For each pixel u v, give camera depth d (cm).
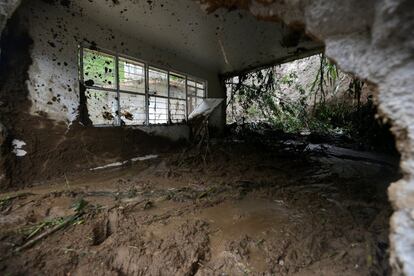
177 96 726
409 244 72
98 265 160
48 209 235
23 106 307
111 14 374
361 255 160
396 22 73
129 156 455
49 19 330
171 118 630
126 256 167
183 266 158
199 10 362
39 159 324
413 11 70
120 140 436
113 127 422
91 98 475
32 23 311
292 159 478
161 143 541
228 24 414
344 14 89
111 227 216
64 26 348
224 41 503
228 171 386
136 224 211
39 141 323
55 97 339
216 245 181
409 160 75
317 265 155
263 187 314
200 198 273
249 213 234
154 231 198
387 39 76
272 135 812
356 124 767
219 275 151
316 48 561
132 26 419
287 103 1022
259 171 388
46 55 328
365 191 293
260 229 201
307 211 236
